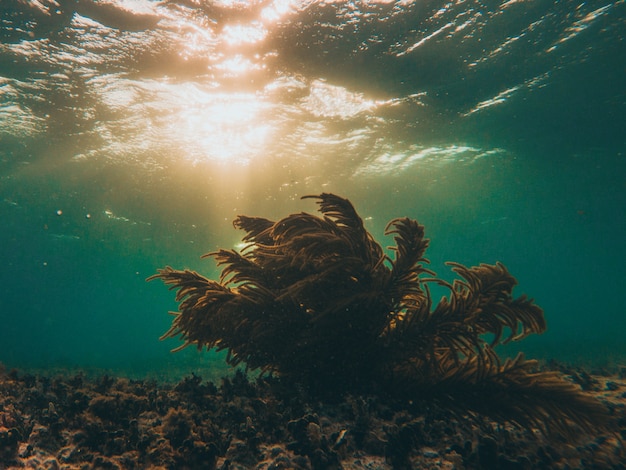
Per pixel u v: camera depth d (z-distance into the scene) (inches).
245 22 338.6
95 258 1550.2
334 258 151.7
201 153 573.0
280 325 152.9
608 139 640.4
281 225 156.9
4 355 1353.3
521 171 776.9
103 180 676.7
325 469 108.3
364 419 134.3
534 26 361.4
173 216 908.0
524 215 1175.0
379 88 442.6
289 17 336.2
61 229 1095.0
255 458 111.0
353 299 140.4
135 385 186.7
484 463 116.0
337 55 384.2
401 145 599.5
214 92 432.8
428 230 1246.9
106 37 347.6
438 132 563.2
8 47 352.2
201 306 157.2
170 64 384.5
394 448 119.3
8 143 543.5
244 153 577.9
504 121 548.1
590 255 2116.1
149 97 436.8
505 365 145.3
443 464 115.4
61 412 131.8
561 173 807.7
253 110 470.6
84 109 454.6
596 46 392.5
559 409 131.6
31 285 2320.4
